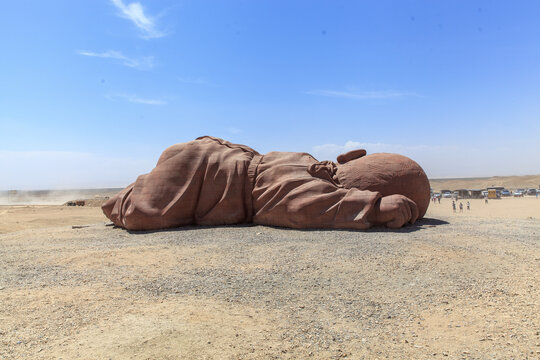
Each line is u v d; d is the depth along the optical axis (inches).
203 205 613.9
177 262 364.5
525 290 257.1
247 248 422.3
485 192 2812.5
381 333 201.2
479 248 393.1
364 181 577.3
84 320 215.3
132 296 262.1
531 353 172.4
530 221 660.1
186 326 204.5
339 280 295.9
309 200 542.9
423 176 602.5
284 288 279.0
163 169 625.9
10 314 226.5
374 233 486.6
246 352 177.9
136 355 171.3
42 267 354.6
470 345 183.9
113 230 609.3
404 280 291.3
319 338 195.0
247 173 621.6
